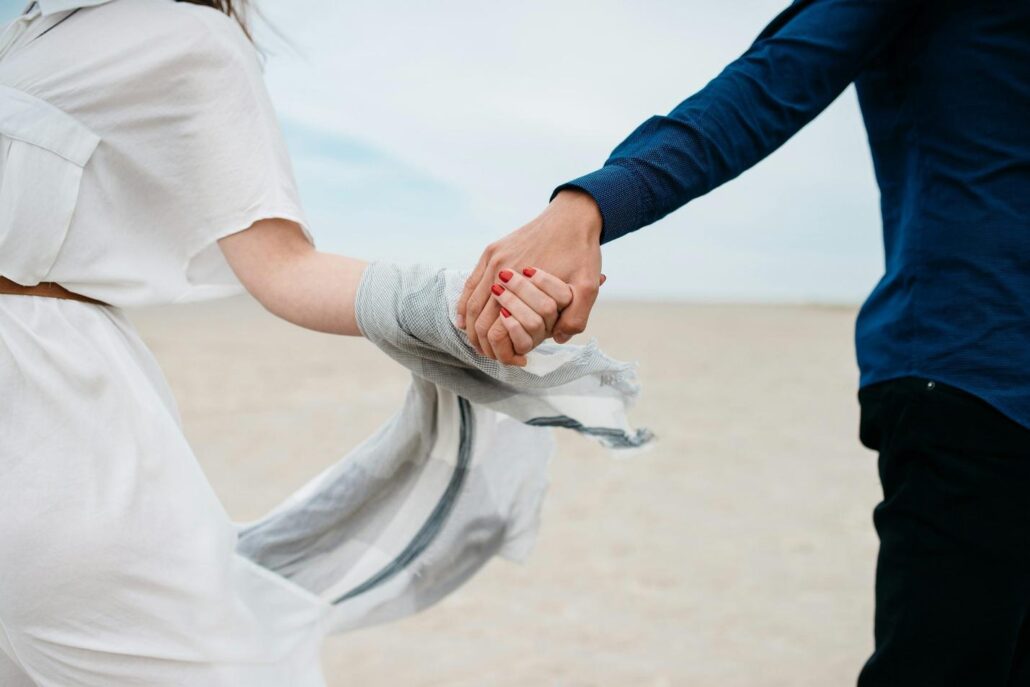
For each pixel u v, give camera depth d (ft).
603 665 12.13
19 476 4.99
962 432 5.46
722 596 14.80
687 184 5.43
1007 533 5.39
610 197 5.26
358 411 32.04
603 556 16.76
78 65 5.21
